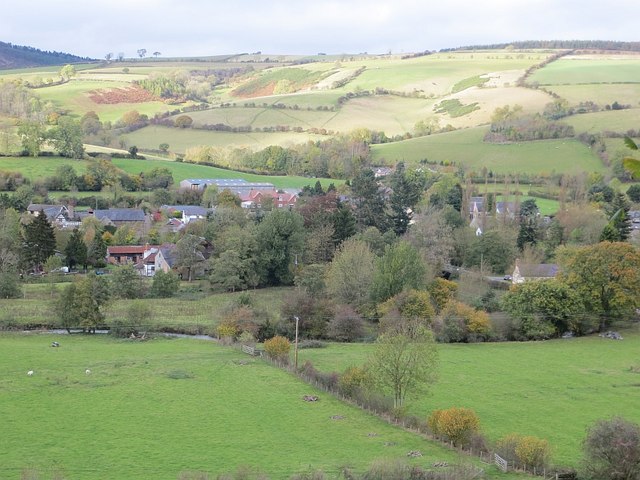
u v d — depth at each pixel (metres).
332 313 122.00
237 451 67.75
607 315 127.25
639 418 80.00
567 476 61.38
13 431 72.12
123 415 77.94
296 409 81.12
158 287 145.75
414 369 81.56
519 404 84.94
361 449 68.62
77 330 122.69
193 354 106.06
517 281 150.12
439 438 71.56
